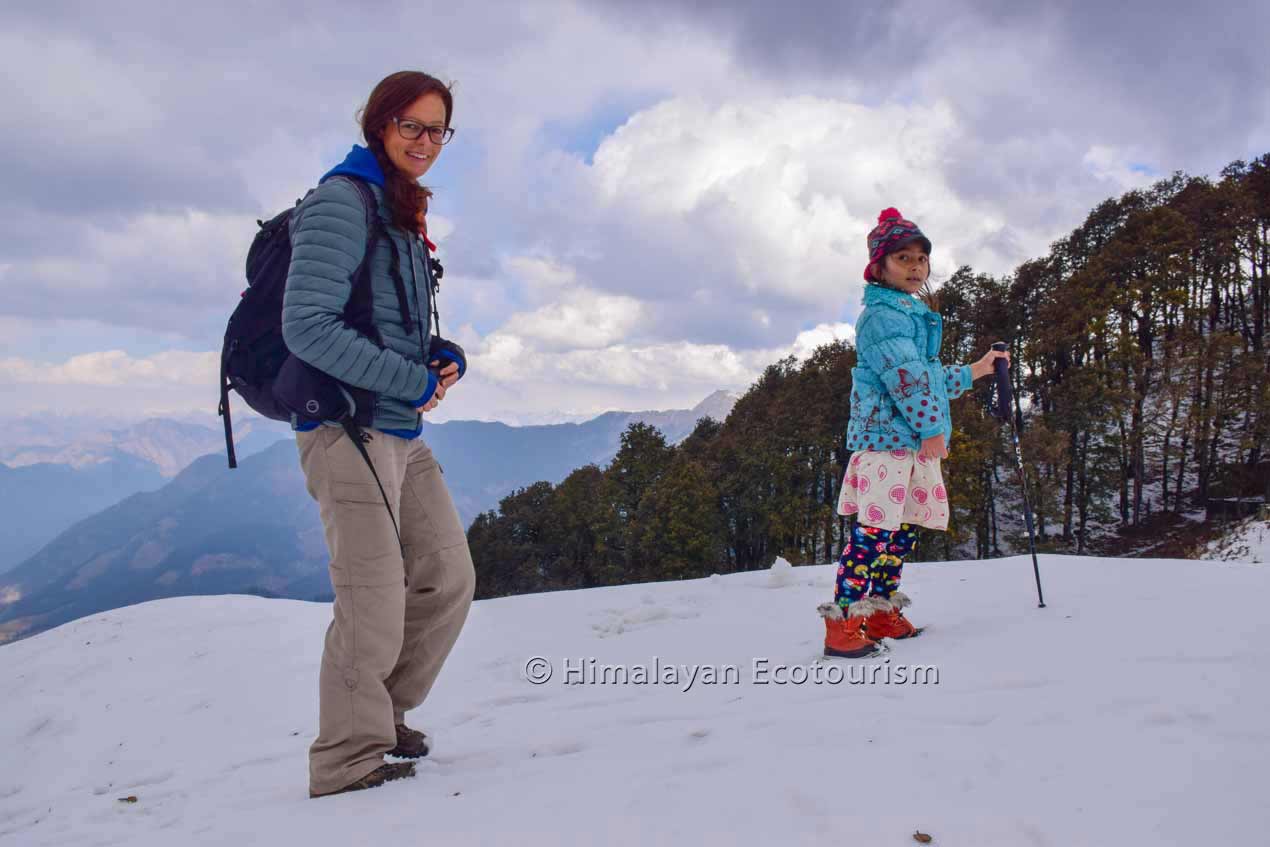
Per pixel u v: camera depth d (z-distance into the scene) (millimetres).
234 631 6438
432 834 1697
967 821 1534
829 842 1489
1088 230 52562
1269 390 37812
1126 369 40844
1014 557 5484
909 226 3412
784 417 44844
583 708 3281
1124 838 1425
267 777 3102
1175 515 40344
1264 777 1595
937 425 3338
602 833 1600
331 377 2176
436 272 2521
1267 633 2684
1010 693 2383
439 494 2543
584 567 53625
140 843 2066
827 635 3557
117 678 5559
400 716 2602
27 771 4215
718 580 6516
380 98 2244
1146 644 2748
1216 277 46406
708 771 1939
